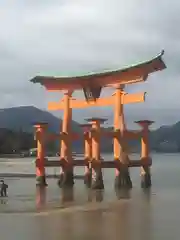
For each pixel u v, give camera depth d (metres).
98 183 45.62
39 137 49.50
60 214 27.39
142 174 48.94
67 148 49.75
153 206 31.38
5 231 21.05
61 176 49.97
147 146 49.00
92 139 46.81
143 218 25.20
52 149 155.50
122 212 28.09
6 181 59.75
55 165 49.75
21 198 38.03
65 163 49.47
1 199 37.25
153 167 118.25
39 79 50.56
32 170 90.75
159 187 49.03
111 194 41.09
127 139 47.09
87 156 50.75
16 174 76.19
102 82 47.28
